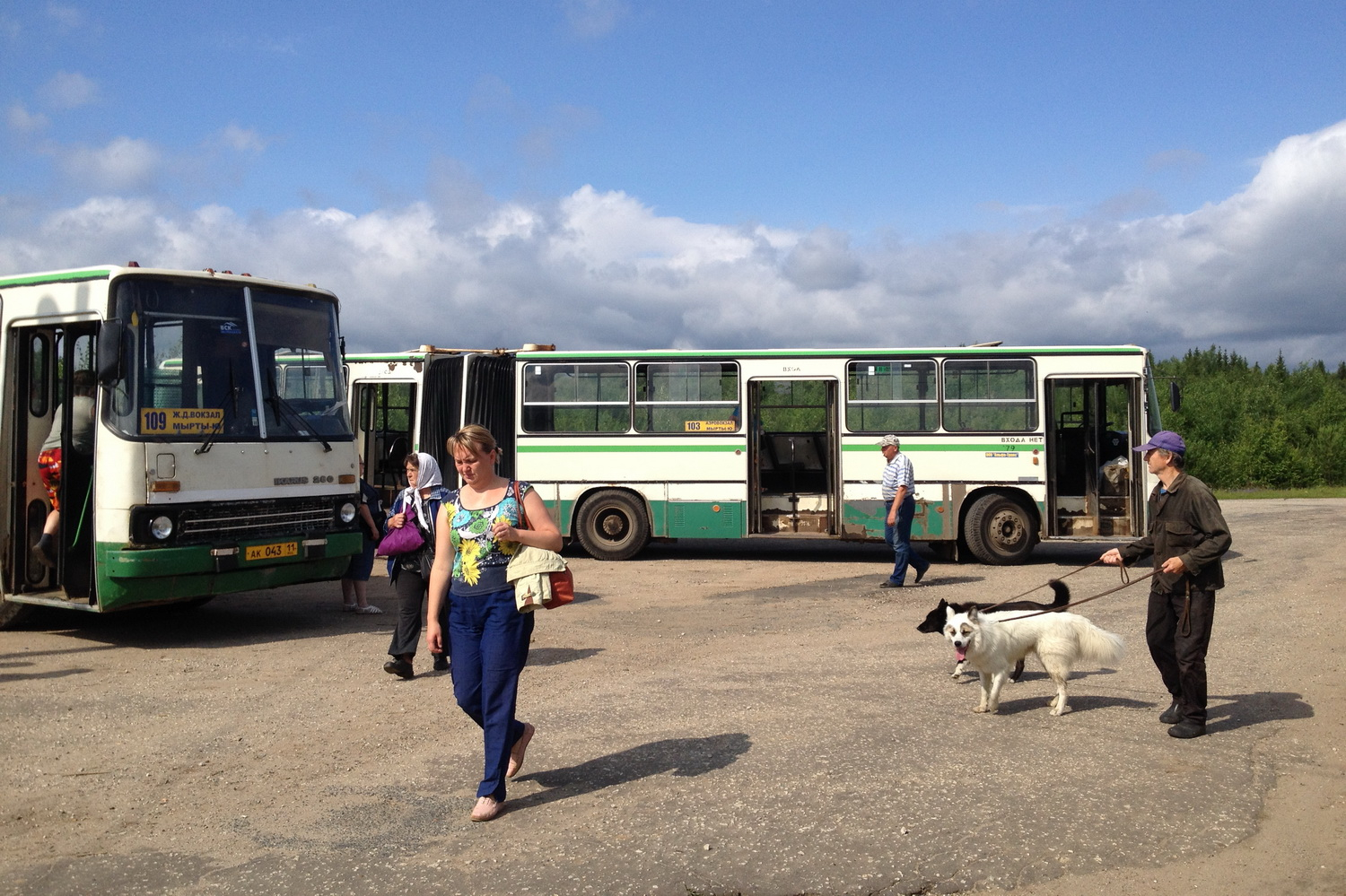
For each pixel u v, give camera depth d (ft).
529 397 57.77
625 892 14.24
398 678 28.04
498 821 17.07
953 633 22.79
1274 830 16.29
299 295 35.78
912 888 14.28
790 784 18.43
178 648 32.37
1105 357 53.62
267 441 33.73
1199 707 21.29
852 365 55.31
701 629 35.88
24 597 33.30
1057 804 17.22
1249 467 156.56
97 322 31.65
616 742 21.49
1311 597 40.60
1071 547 63.72
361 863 15.43
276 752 21.38
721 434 56.13
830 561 56.39
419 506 27.66
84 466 32.60
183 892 14.55
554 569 17.38
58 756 21.08
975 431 54.13
